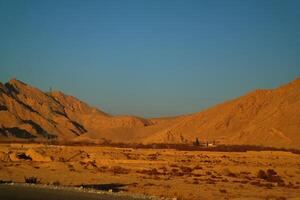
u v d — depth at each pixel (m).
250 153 106.31
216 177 58.22
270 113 168.75
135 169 66.88
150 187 46.53
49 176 56.44
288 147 136.50
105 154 94.31
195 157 95.00
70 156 85.75
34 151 81.56
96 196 37.38
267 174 60.53
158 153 105.31
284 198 40.22
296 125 148.75
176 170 65.81
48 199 35.53
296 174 63.88
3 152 79.94
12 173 58.72
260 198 40.25
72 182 50.84
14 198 35.91
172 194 41.59
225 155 100.62
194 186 48.22
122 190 44.03
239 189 46.72
